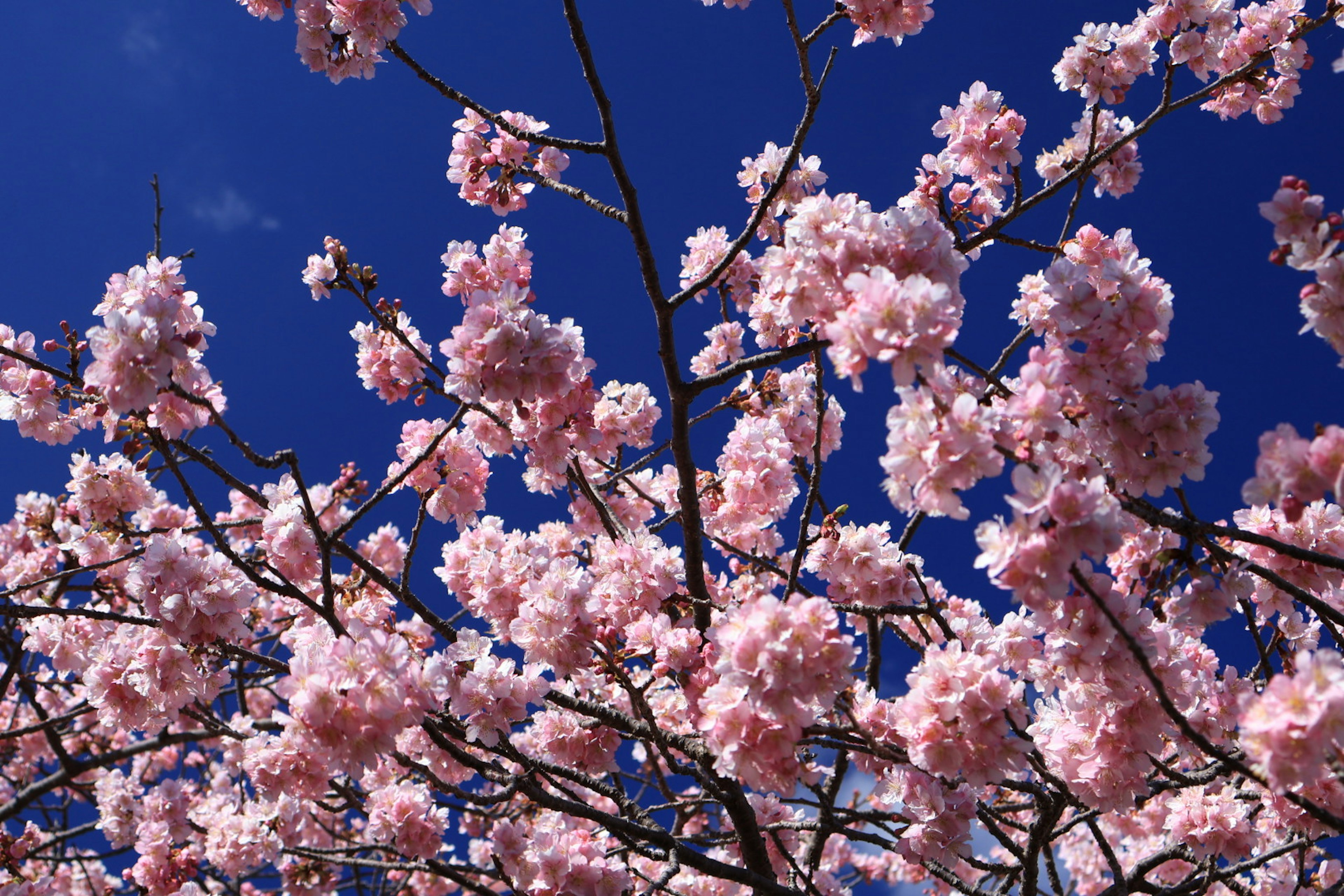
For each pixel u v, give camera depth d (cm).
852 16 453
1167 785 413
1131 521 406
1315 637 421
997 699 324
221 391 486
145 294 378
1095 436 321
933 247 315
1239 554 378
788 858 460
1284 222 279
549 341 391
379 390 515
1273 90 509
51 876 915
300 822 614
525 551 505
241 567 403
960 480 281
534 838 466
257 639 688
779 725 311
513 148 488
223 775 917
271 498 498
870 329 281
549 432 438
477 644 411
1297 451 259
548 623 406
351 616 541
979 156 486
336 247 456
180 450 402
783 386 577
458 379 397
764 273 334
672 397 444
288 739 416
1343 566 321
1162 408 318
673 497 640
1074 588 330
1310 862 504
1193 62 501
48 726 606
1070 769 369
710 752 439
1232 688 393
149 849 613
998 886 531
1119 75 493
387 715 336
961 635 512
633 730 464
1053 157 546
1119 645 332
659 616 445
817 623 304
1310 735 254
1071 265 331
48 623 576
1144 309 320
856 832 438
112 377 333
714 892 596
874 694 398
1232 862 457
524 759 432
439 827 489
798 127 436
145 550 429
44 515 684
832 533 508
